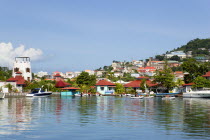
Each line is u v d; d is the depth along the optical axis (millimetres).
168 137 28281
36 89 135250
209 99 101375
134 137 28391
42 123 37062
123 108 59875
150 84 143250
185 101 87625
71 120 39906
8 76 198750
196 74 137250
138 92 135500
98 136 28875
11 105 69500
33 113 49500
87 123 37031
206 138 27719
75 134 29844
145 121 38781
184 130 31750
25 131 31484
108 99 101312
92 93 144750
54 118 42188
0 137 28625
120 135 29297
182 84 137500
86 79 158375
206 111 52719
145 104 72875
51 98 110562
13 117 43469
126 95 135000
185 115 45875
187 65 141000
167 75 130750
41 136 29000
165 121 38750
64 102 82500
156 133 30172
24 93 123375
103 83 147125
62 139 27750
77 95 134625
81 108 60000
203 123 36781
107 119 40969
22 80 151000
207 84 122750
